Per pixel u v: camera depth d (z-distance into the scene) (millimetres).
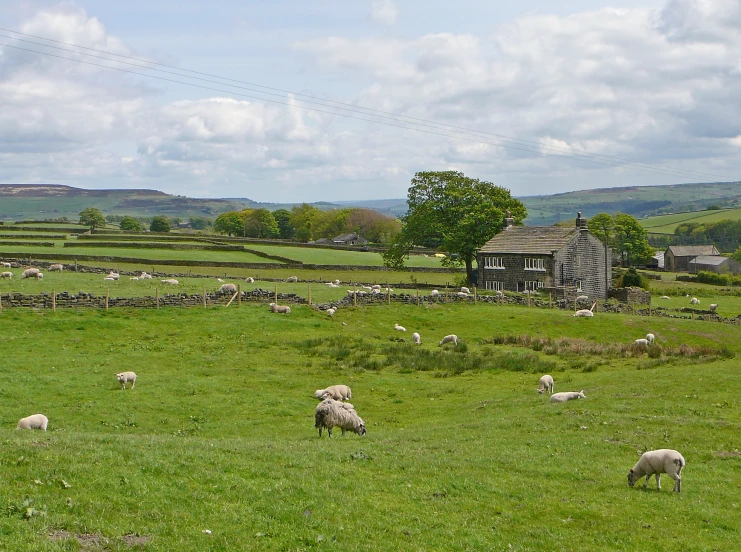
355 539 16375
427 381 43781
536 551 16656
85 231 174125
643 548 17141
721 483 22328
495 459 23969
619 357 53188
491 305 76688
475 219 104625
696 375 39594
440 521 17969
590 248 100438
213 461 20453
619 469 23328
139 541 15062
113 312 56500
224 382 41031
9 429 26469
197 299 61812
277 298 66312
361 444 25688
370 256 152375
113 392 37688
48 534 14766
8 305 53906
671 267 199500
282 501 17938
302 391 40062
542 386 39156
